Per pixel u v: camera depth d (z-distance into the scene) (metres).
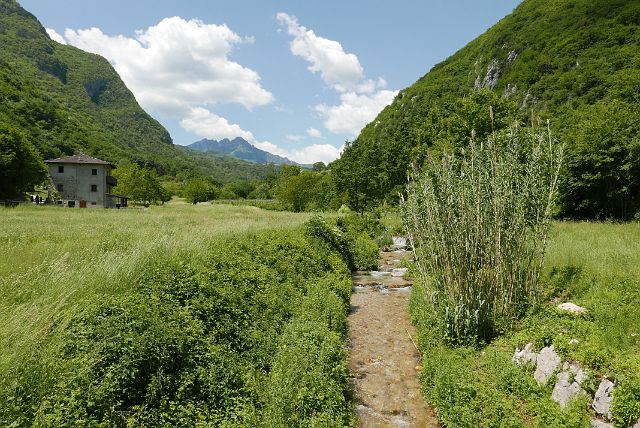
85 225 19.86
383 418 6.92
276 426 5.57
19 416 4.32
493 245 9.07
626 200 26.17
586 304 7.97
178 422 5.41
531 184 9.41
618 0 71.75
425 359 8.48
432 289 9.98
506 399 6.34
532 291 9.19
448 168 9.78
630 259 10.33
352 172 37.34
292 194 61.59
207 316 7.77
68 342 5.50
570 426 5.25
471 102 37.84
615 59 55.22
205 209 53.31
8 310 5.86
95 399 4.95
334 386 7.00
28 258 8.82
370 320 11.98
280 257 13.44
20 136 53.44
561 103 56.31
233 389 6.45
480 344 8.41
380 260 22.39
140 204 82.44
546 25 80.69
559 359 6.27
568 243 13.05
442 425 6.66
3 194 51.12
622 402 4.94
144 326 6.24
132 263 8.52
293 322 9.27
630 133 25.77
